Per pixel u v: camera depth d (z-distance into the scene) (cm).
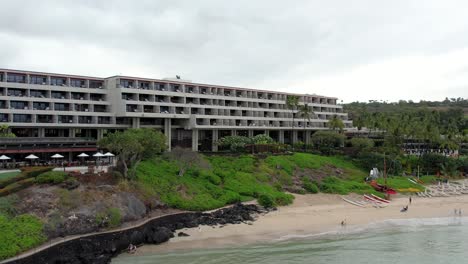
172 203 7506
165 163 9225
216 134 13238
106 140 7344
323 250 5828
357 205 8900
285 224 7188
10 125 9025
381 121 14750
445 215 8200
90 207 6112
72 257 5116
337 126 14762
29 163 8300
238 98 13575
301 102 16175
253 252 5672
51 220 5584
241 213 7650
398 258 5544
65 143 9375
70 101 10088
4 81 9112
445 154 14938
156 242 5947
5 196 5709
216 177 9188
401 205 9075
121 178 7262
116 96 10744
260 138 12569
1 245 4781
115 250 5488
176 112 12050
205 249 5759
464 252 5819
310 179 10469
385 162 11806
